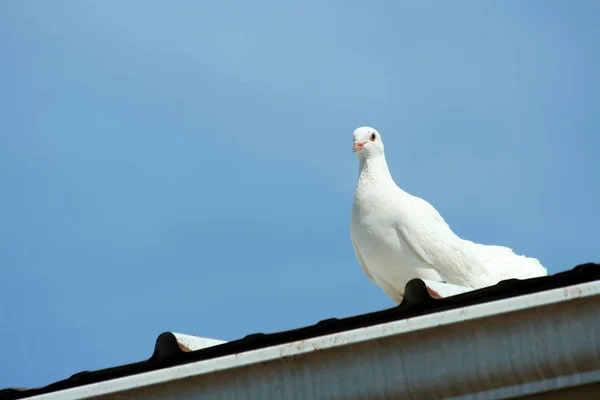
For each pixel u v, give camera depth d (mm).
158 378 9594
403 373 9078
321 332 9336
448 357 8977
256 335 9508
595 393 8859
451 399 9047
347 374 9227
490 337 8883
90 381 10031
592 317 8641
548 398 8969
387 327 8992
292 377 9375
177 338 9836
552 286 8852
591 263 8836
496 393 8969
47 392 10141
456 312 8836
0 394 10203
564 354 8703
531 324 8789
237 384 9531
